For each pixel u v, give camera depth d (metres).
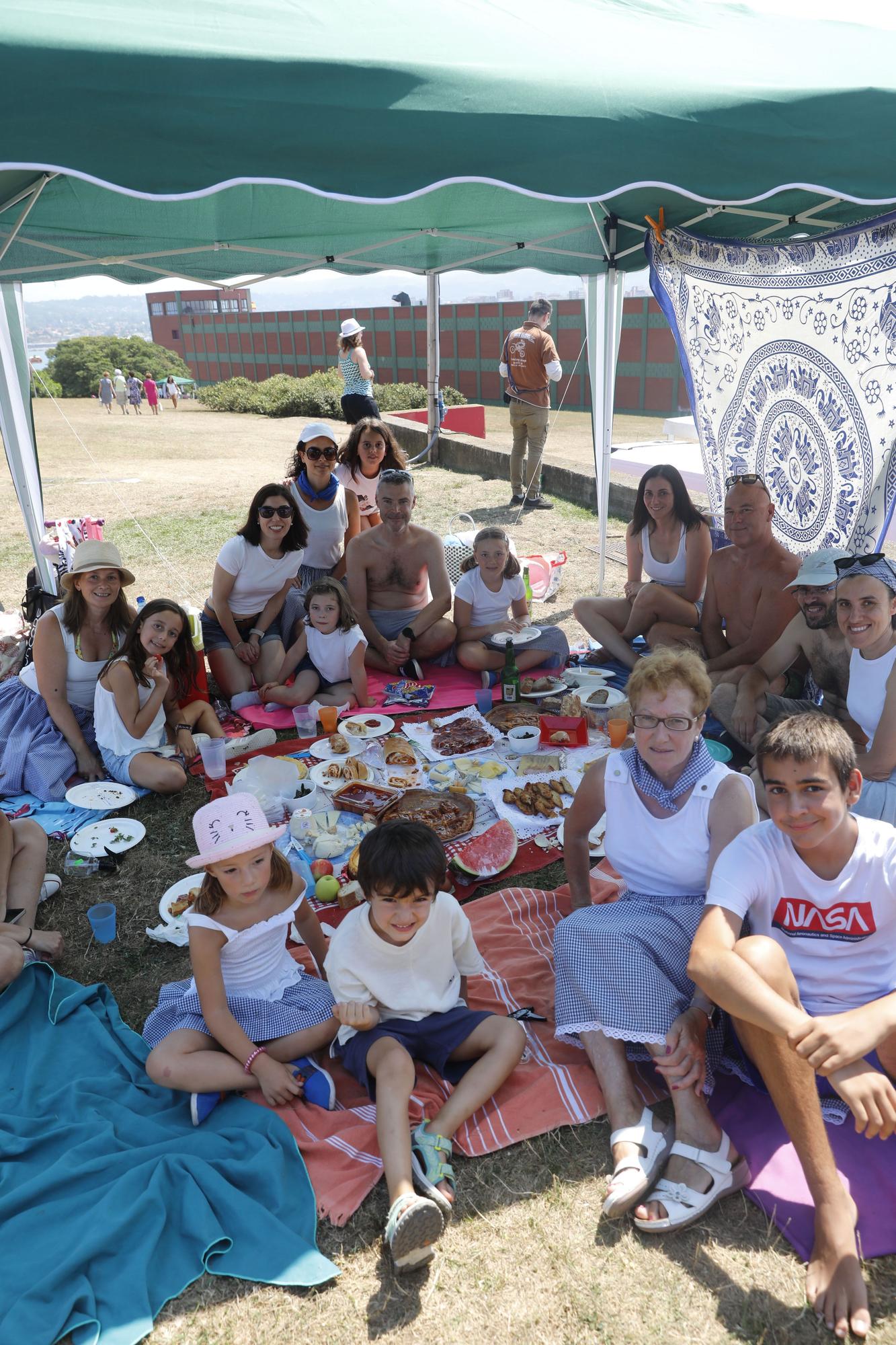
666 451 8.78
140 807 4.39
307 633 5.30
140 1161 2.42
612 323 6.56
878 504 4.71
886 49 4.84
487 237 6.53
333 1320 2.09
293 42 3.19
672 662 2.60
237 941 2.69
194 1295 2.14
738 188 3.60
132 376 30.66
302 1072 2.68
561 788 4.18
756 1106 2.54
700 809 2.67
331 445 5.97
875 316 4.48
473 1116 2.59
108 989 3.11
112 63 2.78
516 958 3.23
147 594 7.58
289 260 6.47
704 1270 2.16
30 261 5.67
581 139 3.31
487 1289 2.15
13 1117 2.57
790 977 2.19
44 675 4.50
